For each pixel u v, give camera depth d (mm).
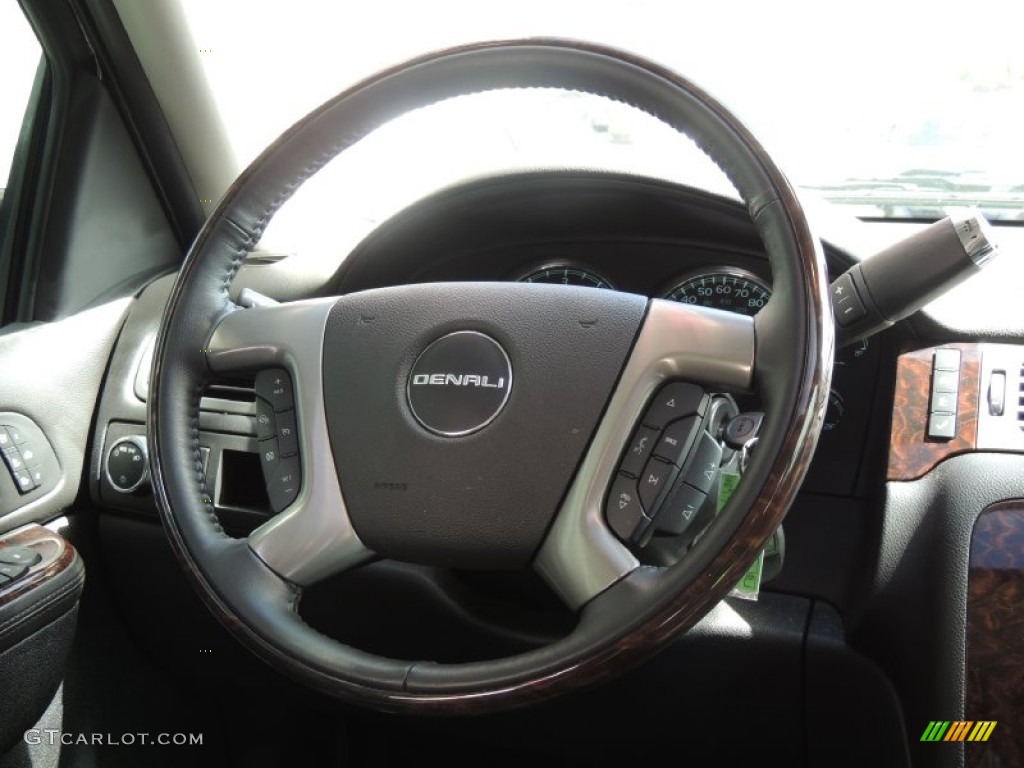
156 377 877
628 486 743
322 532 804
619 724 1252
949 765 1004
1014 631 994
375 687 713
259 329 889
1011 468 1021
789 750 1192
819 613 1119
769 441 666
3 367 1243
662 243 1267
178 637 1395
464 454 777
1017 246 1197
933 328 1069
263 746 1499
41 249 1400
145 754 1409
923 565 1030
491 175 1229
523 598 1180
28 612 944
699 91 761
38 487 1245
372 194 1410
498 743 1354
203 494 860
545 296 812
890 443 1076
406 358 824
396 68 856
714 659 1145
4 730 958
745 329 742
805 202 731
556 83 826
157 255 1669
